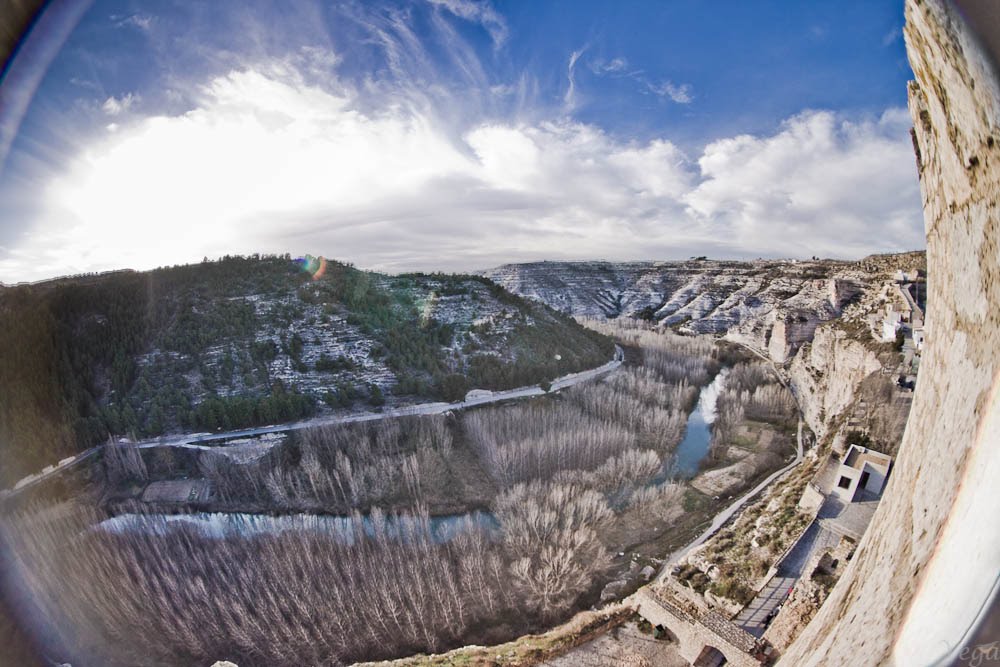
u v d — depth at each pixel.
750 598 30.09
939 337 7.69
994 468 5.70
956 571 5.98
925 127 7.62
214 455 62.12
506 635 34.19
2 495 51.88
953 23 5.75
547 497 48.88
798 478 48.69
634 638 29.75
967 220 6.57
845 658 7.71
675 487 52.69
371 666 30.88
